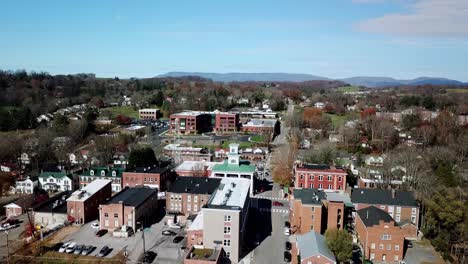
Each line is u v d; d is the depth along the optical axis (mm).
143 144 199375
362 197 99062
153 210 109125
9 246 86500
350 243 75812
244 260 80000
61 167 155000
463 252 82000
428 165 136625
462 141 162125
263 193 129250
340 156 168500
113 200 98000
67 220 99625
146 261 78250
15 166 153875
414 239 92375
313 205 89500
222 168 131125
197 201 107688
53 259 79188
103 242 88062
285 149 177125
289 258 80625
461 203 87688
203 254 75562
